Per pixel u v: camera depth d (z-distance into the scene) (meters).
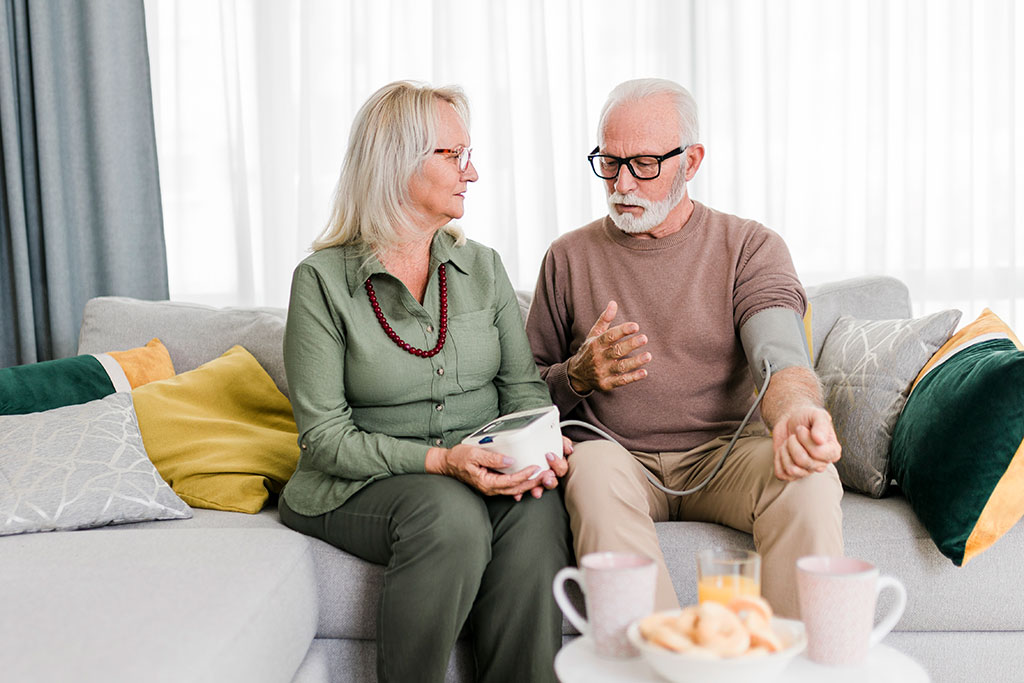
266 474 2.01
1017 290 3.16
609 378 1.79
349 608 1.67
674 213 1.96
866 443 1.85
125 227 3.04
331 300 1.77
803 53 3.11
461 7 3.09
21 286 3.00
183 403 2.12
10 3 2.96
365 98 3.10
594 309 1.99
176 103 3.14
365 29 3.09
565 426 1.98
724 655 0.88
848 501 1.80
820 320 2.24
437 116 1.80
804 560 1.02
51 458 1.84
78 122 3.02
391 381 1.79
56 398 2.06
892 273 3.15
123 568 1.46
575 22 3.08
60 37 2.99
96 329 2.40
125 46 3.02
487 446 1.64
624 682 0.95
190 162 3.17
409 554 1.55
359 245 1.84
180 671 1.11
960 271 3.13
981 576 1.62
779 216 3.10
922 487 1.64
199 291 3.18
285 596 1.45
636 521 1.58
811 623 0.97
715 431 1.90
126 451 1.91
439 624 1.52
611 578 1.00
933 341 1.89
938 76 3.11
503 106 3.06
